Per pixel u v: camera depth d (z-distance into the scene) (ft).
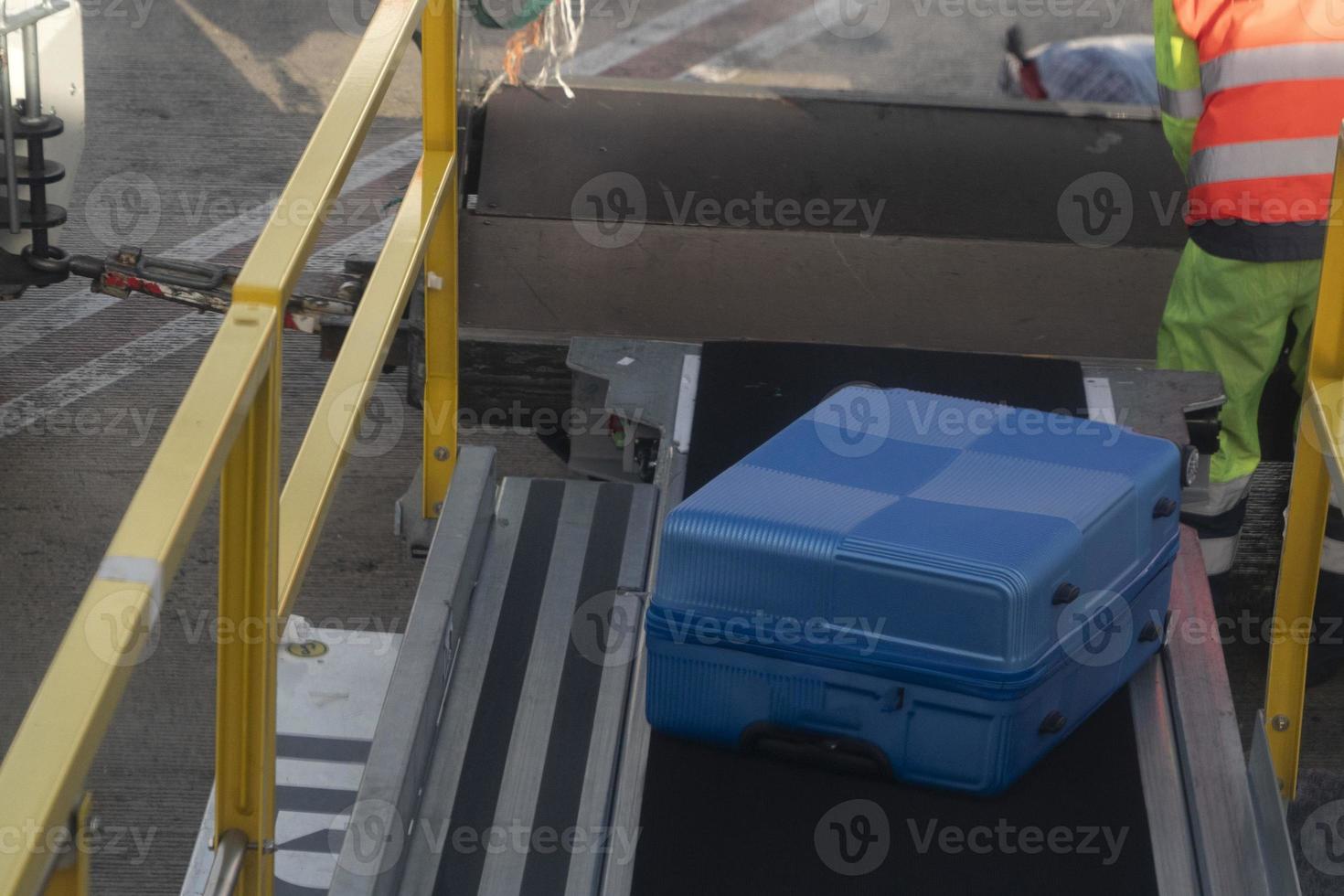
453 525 16.33
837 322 25.88
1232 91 22.58
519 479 18.20
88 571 27.68
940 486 14.24
